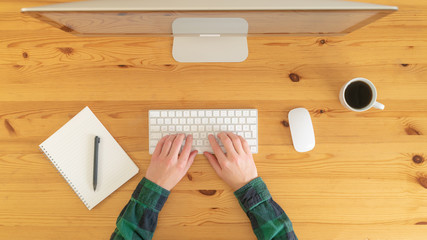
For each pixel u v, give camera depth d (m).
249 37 0.75
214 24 0.63
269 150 0.75
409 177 0.74
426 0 0.74
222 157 0.71
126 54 0.76
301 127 0.73
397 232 0.74
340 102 0.75
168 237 0.73
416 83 0.75
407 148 0.75
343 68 0.76
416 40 0.75
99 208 0.74
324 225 0.74
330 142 0.75
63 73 0.75
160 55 0.76
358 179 0.75
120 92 0.76
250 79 0.76
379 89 0.75
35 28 0.75
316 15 0.53
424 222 0.74
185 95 0.76
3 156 0.74
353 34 0.76
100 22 0.60
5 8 0.74
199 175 0.74
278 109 0.76
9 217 0.74
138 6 0.49
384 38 0.75
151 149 0.73
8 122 0.75
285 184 0.75
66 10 0.48
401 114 0.75
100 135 0.74
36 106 0.75
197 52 0.74
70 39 0.75
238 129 0.73
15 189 0.74
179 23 0.62
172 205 0.74
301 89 0.76
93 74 0.75
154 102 0.76
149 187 0.69
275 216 0.69
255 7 0.49
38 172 0.74
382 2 0.75
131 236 0.66
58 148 0.73
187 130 0.73
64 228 0.74
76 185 0.73
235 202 0.74
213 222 0.74
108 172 0.73
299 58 0.76
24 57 0.75
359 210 0.74
